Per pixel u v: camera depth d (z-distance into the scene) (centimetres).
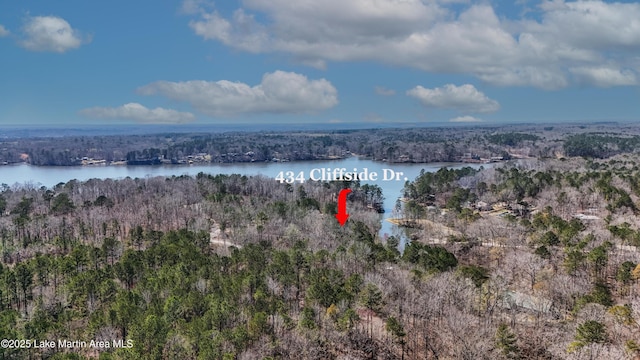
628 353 7538
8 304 9869
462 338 8188
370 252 12256
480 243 14875
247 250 11881
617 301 9681
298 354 8100
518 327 9031
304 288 10719
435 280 9938
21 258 13525
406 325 9250
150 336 7688
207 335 7694
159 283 9719
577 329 7969
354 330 8812
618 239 13200
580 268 11131
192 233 14212
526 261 11775
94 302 9619
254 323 8200
